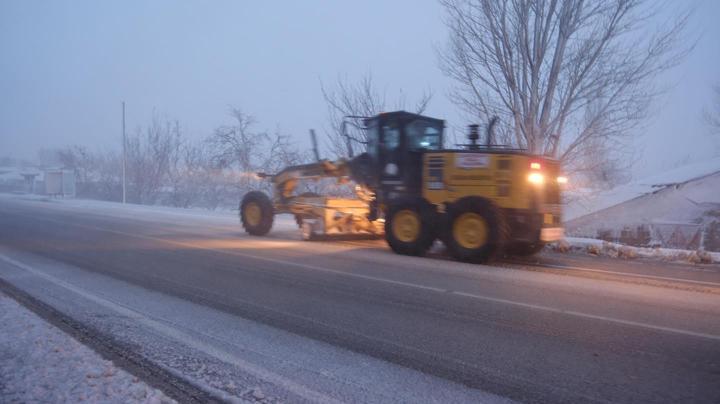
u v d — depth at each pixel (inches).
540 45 606.5
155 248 459.8
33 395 150.4
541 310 256.8
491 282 321.7
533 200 392.2
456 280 327.0
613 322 237.3
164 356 192.7
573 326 231.3
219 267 366.9
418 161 446.0
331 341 211.5
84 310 252.5
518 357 194.1
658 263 409.1
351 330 225.3
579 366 185.6
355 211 518.6
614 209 724.7
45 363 174.6
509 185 394.0
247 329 226.2
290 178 543.5
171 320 238.2
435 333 221.6
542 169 399.2
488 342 210.4
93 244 485.7
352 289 300.0
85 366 172.9
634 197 730.8
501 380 173.5
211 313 250.4
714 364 188.2
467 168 410.0
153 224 699.4
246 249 454.3
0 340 195.0
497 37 623.5
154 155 1691.7
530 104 613.6
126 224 696.4
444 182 419.2
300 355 195.8
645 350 201.6
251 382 170.7
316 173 523.5
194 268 362.9
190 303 268.5
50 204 1212.5
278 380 172.6
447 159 419.2
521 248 430.6
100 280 322.3
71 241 507.8
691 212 722.2
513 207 392.8
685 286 316.2
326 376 176.4
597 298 282.2
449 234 403.2
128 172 1722.4
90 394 151.7
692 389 167.2
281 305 265.1
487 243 382.6
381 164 468.1
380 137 468.8
